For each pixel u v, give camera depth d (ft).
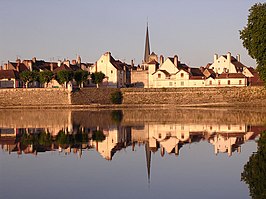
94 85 500.74
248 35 235.20
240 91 405.80
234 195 74.84
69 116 286.66
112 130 193.88
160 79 498.69
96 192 79.41
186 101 415.03
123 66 537.65
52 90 404.36
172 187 82.23
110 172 98.43
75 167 105.29
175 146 139.85
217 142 146.00
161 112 320.29
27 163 111.45
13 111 350.02
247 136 160.45
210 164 105.70
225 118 248.93
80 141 155.84
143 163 109.70
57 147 140.46
